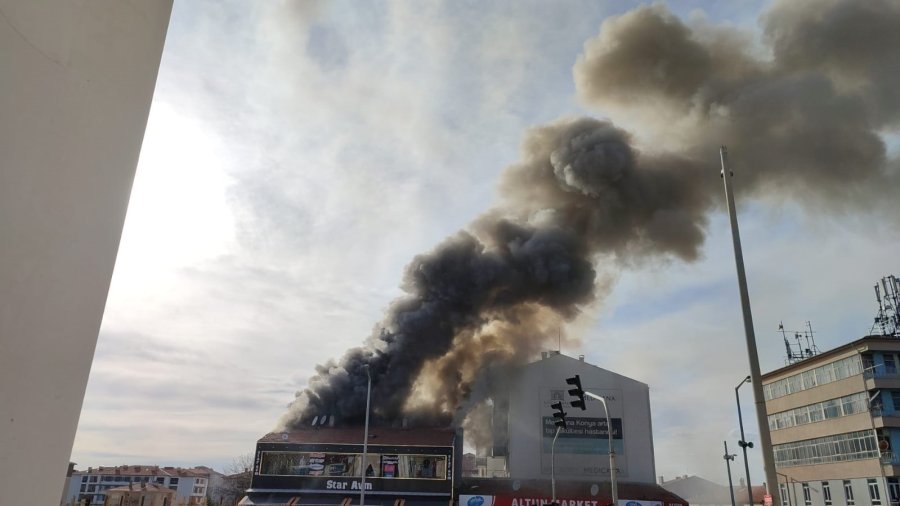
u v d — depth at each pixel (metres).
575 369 44.84
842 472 39.97
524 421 43.81
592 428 43.00
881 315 44.56
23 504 1.70
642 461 41.94
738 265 11.68
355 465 38.00
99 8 2.07
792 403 46.44
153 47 2.38
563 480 41.47
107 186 2.07
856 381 39.53
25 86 1.75
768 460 10.32
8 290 1.66
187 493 74.56
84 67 1.98
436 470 37.88
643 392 43.75
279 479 37.56
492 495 38.44
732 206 12.10
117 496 48.19
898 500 35.69
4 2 1.71
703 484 60.25
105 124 2.07
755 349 11.03
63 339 1.85
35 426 1.75
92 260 1.99
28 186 1.74
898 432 36.81
